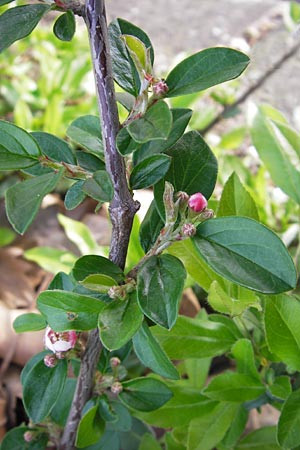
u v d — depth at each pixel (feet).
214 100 1.71
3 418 1.10
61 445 0.78
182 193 0.50
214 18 2.14
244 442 0.87
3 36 0.45
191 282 0.94
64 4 0.45
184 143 0.57
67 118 1.60
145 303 0.48
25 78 1.73
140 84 0.53
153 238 0.59
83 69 1.66
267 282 0.47
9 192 0.44
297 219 1.28
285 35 2.04
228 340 0.79
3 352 1.15
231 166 1.33
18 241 1.39
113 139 0.49
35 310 1.27
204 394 0.75
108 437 0.85
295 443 0.65
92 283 0.52
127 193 0.52
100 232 1.38
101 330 0.50
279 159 1.04
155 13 2.17
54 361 0.63
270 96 1.83
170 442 0.87
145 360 0.58
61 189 1.47
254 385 0.77
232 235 0.49
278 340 0.67
